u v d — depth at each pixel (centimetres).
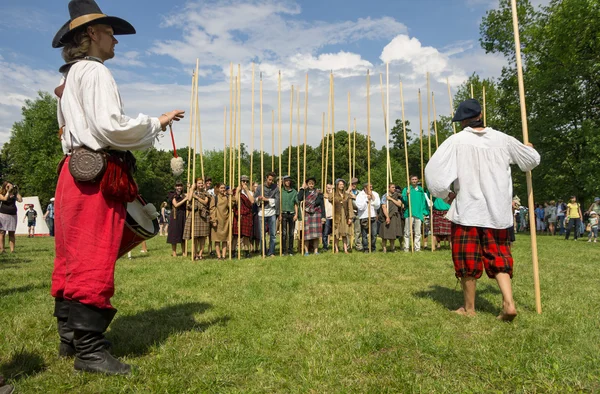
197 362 278
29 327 365
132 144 263
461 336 333
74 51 275
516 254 941
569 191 2294
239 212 920
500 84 2684
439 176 397
